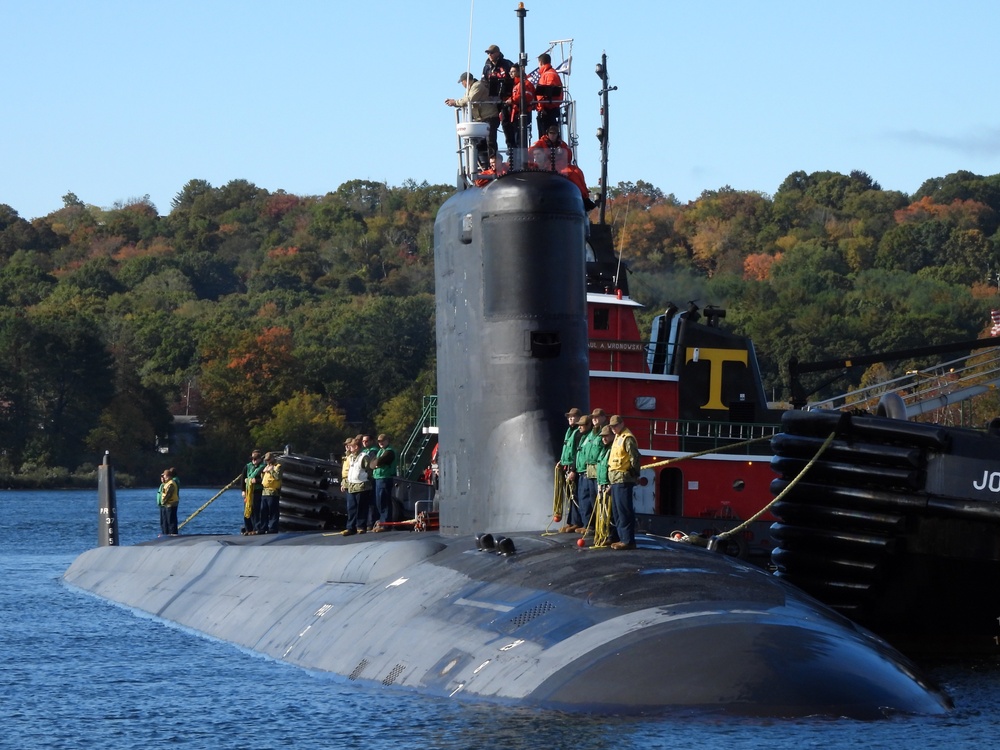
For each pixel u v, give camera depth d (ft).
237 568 217.97
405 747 111.55
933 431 180.86
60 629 213.05
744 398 303.48
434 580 150.51
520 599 132.98
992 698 144.25
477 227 161.27
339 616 160.76
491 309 161.17
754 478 296.10
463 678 125.39
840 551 188.34
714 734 106.52
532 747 106.22
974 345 283.18
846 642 117.91
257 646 177.06
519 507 159.33
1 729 131.13
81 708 141.08
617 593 125.90
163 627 214.07
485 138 168.76
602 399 291.99
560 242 160.35
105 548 317.63
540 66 177.37
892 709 111.34
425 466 323.78
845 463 186.50
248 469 291.38
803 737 106.01
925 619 188.34
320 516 314.35
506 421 160.86
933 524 182.29
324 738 118.62
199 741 123.34
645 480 288.92
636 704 110.22
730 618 118.11
